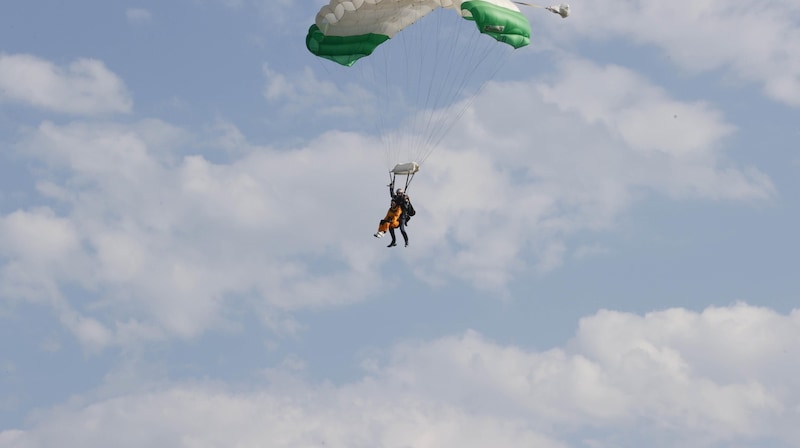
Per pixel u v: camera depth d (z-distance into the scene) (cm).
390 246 4256
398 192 4269
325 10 4212
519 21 4138
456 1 4269
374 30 4362
